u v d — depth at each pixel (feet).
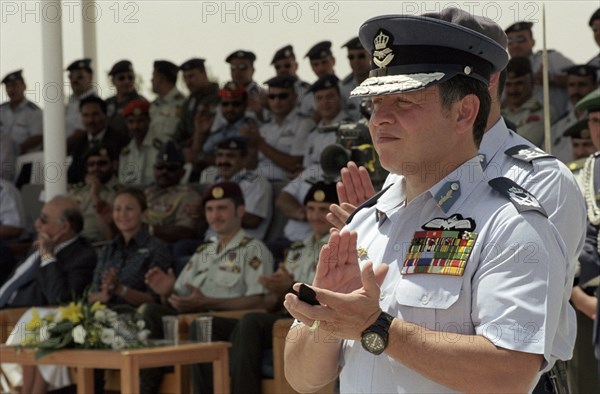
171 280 84.48
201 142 104.22
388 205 29.43
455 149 27.71
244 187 92.79
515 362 24.61
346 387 28.27
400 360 25.22
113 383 81.15
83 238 89.15
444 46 27.43
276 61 102.12
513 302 24.99
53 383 81.20
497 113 36.17
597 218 56.95
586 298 57.00
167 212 97.35
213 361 71.61
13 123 120.78
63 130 95.40
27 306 87.20
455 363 24.75
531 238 25.57
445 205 27.32
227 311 80.53
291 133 98.27
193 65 106.83
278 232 93.40
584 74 83.10
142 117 108.58
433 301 26.23
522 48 86.38
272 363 73.15
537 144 85.05
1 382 83.87
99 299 85.05
